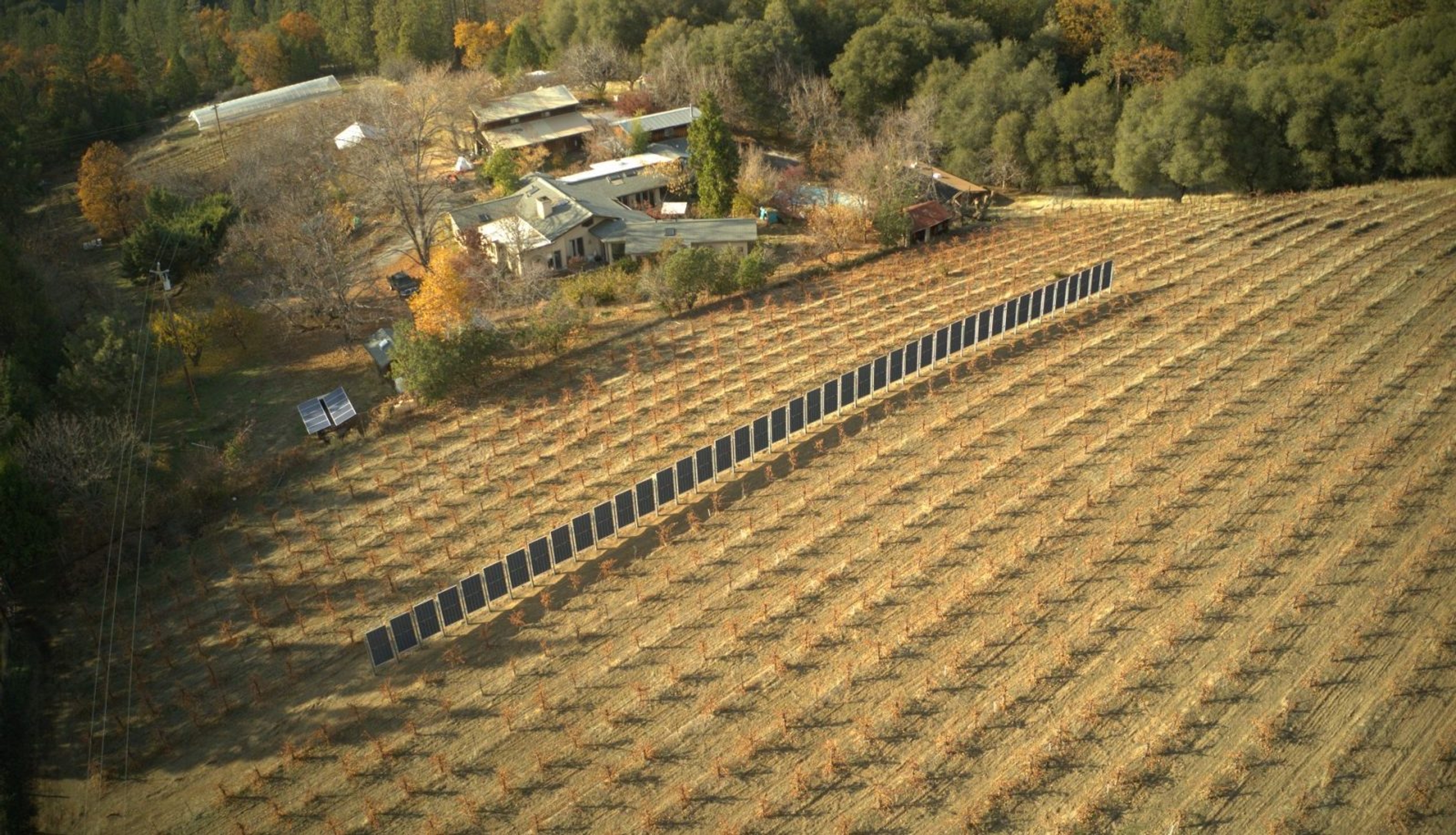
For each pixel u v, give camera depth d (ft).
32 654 128.57
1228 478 144.97
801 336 196.44
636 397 177.17
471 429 170.91
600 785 105.40
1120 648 117.39
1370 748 103.35
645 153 299.17
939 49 329.11
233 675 123.03
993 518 139.95
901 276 224.12
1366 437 152.25
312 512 152.56
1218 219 246.68
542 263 227.81
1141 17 350.43
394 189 235.81
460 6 464.24
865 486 148.77
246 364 203.10
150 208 248.93
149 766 111.65
